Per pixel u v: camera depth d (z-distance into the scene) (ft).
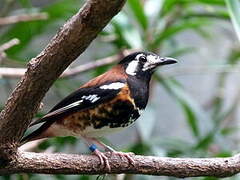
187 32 54.13
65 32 17.69
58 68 18.57
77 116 25.45
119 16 34.94
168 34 35.22
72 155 22.57
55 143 36.73
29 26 38.96
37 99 19.47
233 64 41.24
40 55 18.60
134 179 35.78
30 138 25.98
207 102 53.52
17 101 19.43
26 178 34.06
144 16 35.24
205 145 35.81
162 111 55.16
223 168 23.40
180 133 54.44
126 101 25.64
